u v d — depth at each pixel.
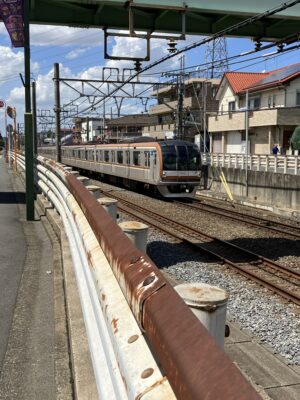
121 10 11.96
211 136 44.72
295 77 33.72
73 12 11.81
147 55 11.60
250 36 13.09
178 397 1.30
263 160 25.41
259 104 38.03
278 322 6.40
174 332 1.45
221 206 21.34
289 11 11.97
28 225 10.74
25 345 4.52
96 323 3.08
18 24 10.99
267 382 4.63
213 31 12.66
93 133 69.94
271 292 7.84
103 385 2.32
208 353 1.26
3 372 4.00
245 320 6.45
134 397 1.67
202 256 10.48
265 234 13.56
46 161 13.01
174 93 53.72
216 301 2.63
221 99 44.72
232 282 8.38
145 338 2.00
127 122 69.81
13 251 8.23
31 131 11.23
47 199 12.29
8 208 13.58
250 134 38.09
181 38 11.23
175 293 1.70
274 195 20.80
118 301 2.50
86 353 3.66
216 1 11.16
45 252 8.17
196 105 47.81
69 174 8.07
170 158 22.38
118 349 2.06
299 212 17.84
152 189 25.05
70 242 5.62
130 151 26.59
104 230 3.28
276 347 5.61
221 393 1.09
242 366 4.95
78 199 5.64
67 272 5.77
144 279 1.99
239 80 42.44
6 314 5.29
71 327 4.14
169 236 12.66
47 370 4.04
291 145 30.97
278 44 11.55
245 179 23.48
